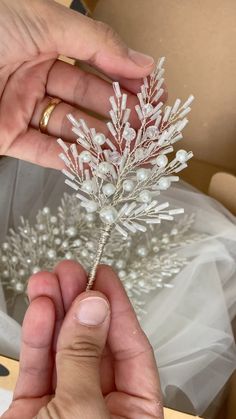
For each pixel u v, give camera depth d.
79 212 0.20
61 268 0.15
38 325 0.15
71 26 0.17
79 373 0.14
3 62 0.19
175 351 0.20
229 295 0.21
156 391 0.15
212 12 0.22
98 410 0.13
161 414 0.15
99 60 0.18
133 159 0.15
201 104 0.23
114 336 0.15
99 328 0.14
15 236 0.20
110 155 0.15
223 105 0.23
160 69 0.16
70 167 0.16
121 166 0.15
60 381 0.14
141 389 0.15
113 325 0.15
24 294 0.20
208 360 0.20
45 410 0.13
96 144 0.15
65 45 0.18
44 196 0.21
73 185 0.15
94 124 0.19
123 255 0.19
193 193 0.21
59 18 0.17
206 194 0.24
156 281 0.19
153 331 0.20
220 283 0.20
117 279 0.15
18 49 0.18
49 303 0.15
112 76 0.18
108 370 0.16
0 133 0.19
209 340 0.20
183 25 0.23
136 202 0.16
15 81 0.19
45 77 0.20
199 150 0.24
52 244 0.20
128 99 0.18
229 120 0.23
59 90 0.20
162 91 0.16
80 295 0.14
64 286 0.15
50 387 0.16
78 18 0.18
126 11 0.23
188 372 0.20
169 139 0.15
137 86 0.18
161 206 0.14
